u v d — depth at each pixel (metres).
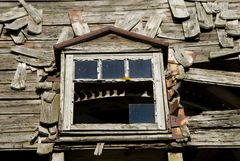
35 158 7.59
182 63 7.77
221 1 8.70
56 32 8.33
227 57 7.94
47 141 6.65
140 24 8.43
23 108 7.28
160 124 6.64
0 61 7.89
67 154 6.58
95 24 8.47
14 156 7.44
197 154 7.57
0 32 8.27
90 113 8.44
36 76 7.70
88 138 6.48
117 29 7.60
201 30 8.32
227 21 8.39
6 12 8.49
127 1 8.76
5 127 7.04
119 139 6.48
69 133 6.51
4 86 7.56
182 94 8.51
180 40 8.20
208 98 8.53
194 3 8.69
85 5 8.71
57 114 7.01
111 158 6.72
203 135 6.83
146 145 6.47
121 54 7.40
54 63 7.79
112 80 7.03
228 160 7.73
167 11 8.62
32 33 8.26
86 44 7.50
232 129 6.91
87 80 7.04
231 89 8.32
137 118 7.42
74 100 7.11
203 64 7.99
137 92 7.21
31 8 8.56
